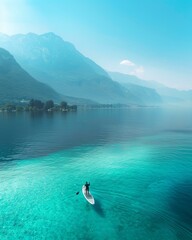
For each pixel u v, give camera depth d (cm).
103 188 5169
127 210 4203
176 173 6175
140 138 11550
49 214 4078
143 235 3503
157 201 4559
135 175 6009
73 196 4756
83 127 15675
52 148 9131
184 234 3541
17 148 9112
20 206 4347
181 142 10531
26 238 3447
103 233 3556
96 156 7938
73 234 3534
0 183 5441
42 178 5769
